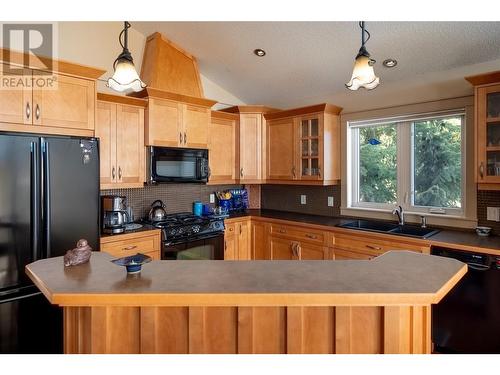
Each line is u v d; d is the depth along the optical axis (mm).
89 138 2480
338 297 1149
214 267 1476
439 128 3031
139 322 1261
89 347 1250
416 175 3193
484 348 2172
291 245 3506
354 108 3551
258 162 4027
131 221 3303
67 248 2332
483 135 2387
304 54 3094
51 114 2334
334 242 3125
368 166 3574
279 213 4137
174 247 3129
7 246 2066
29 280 2148
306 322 1249
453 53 2656
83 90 2502
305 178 3629
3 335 2059
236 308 1263
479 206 2742
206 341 1262
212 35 3121
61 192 2309
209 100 3516
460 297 2262
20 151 2127
